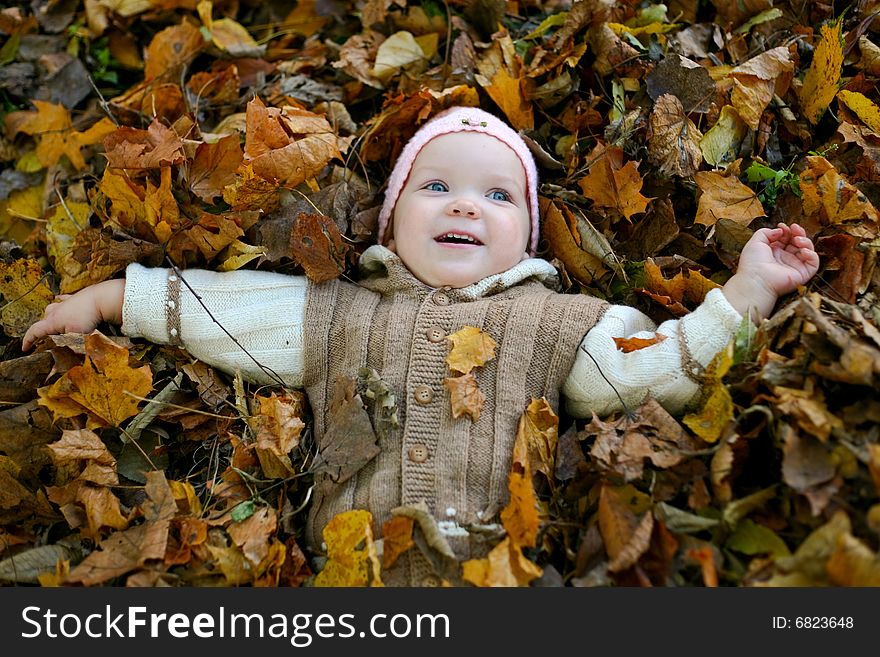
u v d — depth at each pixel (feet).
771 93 6.70
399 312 6.01
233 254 6.38
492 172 6.50
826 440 4.42
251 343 6.06
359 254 6.89
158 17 8.50
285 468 5.65
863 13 7.15
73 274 6.57
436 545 4.91
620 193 6.54
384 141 7.41
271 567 5.15
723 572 4.50
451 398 5.55
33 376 6.03
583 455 5.43
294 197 6.65
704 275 6.46
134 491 5.79
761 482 4.79
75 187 7.24
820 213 6.13
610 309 5.90
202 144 6.56
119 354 5.73
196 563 5.17
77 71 8.07
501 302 5.98
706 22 7.73
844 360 4.53
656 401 5.37
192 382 6.18
